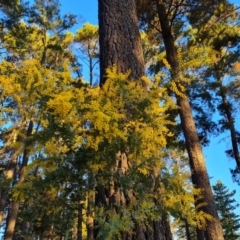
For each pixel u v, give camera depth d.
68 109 1.31
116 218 1.26
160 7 6.74
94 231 1.43
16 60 10.33
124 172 1.42
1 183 1.39
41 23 11.70
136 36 2.33
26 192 1.32
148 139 1.42
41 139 1.33
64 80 1.44
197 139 5.86
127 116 1.45
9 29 9.96
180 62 1.74
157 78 1.56
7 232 9.03
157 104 1.46
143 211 1.33
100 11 2.45
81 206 1.34
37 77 1.36
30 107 1.36
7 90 1.33
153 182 1.42
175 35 8.06
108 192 1.45
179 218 1.42
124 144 1.40
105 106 1.32
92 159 1.37
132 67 2.12
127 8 2.43
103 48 2.25
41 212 1.34
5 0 9.45
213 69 9.15
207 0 6.89
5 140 8.39
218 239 4.79
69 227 1.32
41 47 12.06
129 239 1.48
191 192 1.44
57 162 1.35
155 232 1.58
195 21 7.45
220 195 20.28
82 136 1.40
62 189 1.35
